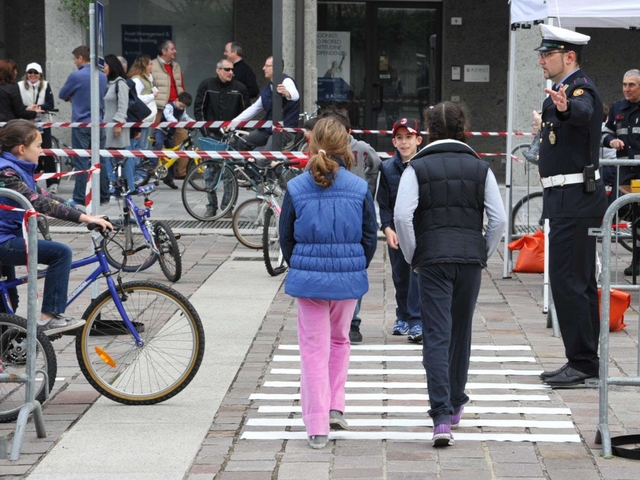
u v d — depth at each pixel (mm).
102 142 19625
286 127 17859
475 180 7445
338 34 26688
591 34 25625
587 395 8719
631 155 14602
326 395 7402
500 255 16031
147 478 6738
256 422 7941
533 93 22016
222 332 10898
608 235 7316
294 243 7469
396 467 6941
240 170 17719
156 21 26156
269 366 9609
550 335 10820
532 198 15961
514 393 8789
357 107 26906
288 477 6758
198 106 20234
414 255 7473
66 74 22750
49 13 22547
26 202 7414
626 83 14586
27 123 8758
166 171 22172
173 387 8391
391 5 26562
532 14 11945
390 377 9273
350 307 7605
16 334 8180
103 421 7996
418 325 10516
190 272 14391
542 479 6699
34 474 6828
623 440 7391
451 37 26312
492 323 11383
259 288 13281
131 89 20156
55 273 8430
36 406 7508
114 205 20031
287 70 19703
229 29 26297
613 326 10898
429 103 26844
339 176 7402
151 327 8445
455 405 7656
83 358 8375
